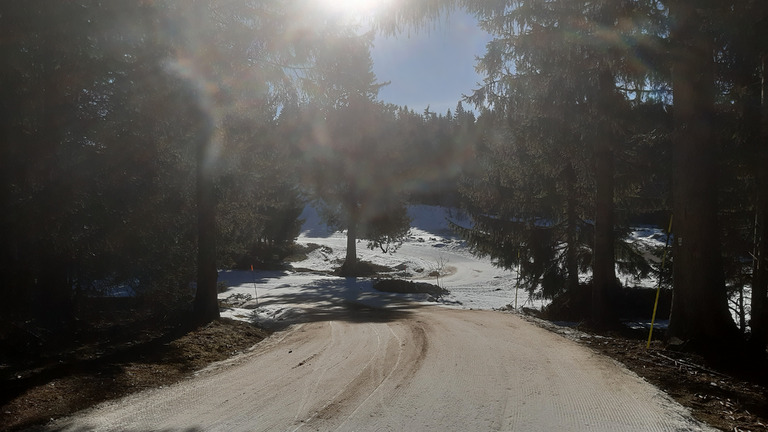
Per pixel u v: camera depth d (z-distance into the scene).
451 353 10.38
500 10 14.41
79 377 8.62
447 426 5.91
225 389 7.97
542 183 19.98
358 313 20.41
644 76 13.43
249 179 18.72
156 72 12.70
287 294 31.78
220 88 14.33
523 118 18.05
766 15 11.02
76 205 12.04
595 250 17.41
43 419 6.53
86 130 12.43
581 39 14.16
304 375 8.72
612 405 6.81
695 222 11.50
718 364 10.35
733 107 14.75
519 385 7.79
